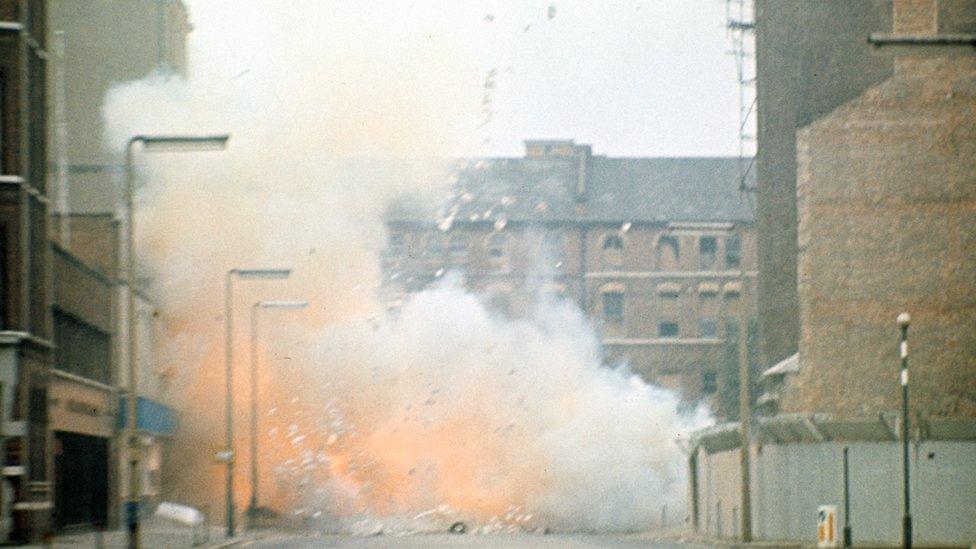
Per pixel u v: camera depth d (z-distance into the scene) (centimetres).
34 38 5294
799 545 5112
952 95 5753
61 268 5756
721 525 6228
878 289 5747
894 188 5762
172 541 5388
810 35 5828
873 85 5794
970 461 4922
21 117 4947
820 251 5784
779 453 5409
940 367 5706
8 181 4912
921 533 4919
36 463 5112
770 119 7019
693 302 12488
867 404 5728
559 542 5688
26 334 4900
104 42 9056
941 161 5747
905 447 4150
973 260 5722
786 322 6912
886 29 5853
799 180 5831
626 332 12475
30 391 5034
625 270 12569
